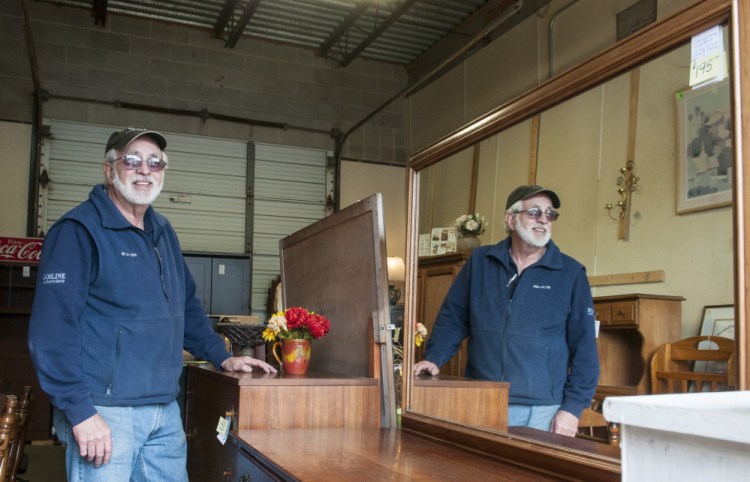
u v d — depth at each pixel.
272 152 8.99
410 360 2.02
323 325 2.33
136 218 2.19
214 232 8.65
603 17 3.85
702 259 1.16
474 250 1.81
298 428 2.03
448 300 1.88
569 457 1.32
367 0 7.72
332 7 8.06
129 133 2.12
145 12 8.34
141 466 2.14
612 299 1.33
